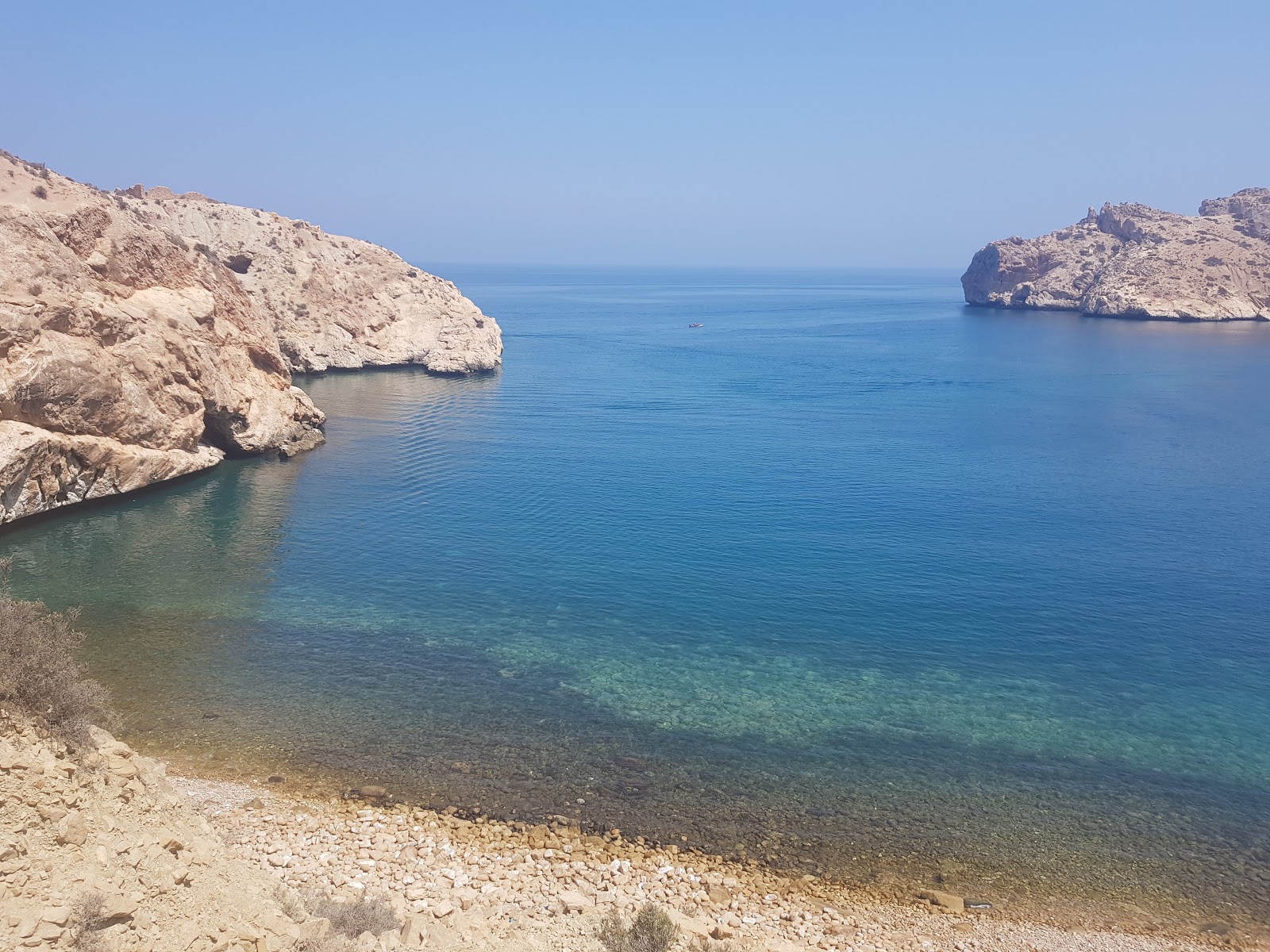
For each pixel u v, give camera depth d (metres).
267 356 65.00
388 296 112.06
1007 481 55.56
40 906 11.13
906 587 37.44
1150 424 75.50
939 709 27.38
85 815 12.80
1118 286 199.88
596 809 21.41
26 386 42.94
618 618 33.91
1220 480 55.94
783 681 29.03
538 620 33.56
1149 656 31.36
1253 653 31.69
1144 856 20.48
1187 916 18.50
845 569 39.47
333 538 43.06
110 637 30.97
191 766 22.45
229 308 63.44
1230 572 39.41
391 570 38.84
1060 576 38.84
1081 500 51.16
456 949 15.17
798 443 67.31
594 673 29.30
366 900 16.39
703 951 15.75
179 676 27.98
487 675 28.92
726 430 72.25
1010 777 23.67
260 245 103.44
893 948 17.02
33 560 38.84
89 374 46.06
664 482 54.84
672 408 82.69
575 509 48.47
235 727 24.75
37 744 13.27
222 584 36.69
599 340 148.88
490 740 24.62
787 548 42.12
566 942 16.08
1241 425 74.56
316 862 18.39
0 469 41.03
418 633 32.16
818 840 20.55
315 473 56.12
